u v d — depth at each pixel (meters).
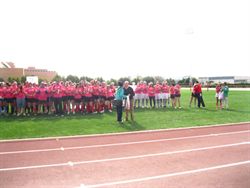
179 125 14.42
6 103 16.12
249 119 16.67
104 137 11.59
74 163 7.82
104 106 18.09
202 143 10.40
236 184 6.19
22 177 6.68
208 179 6.52
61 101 16.52
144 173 6.96
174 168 7.37
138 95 20.17
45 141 10.75
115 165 7.63
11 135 11.41
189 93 40.25
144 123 14.66
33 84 16.81
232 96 33.38
